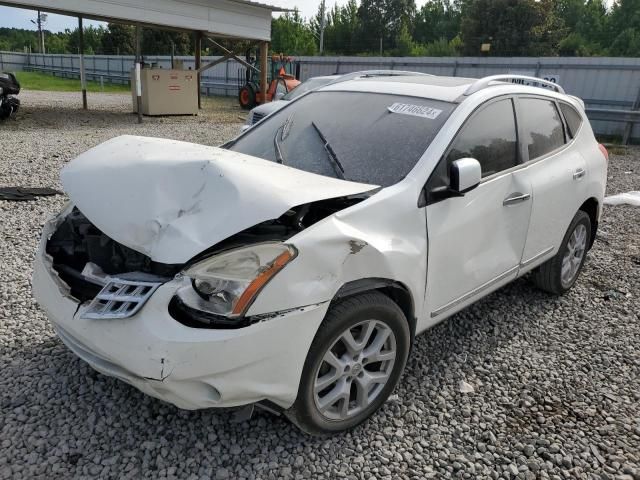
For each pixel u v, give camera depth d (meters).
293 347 2.43
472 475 2.71
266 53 19.73
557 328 4.29
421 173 3.11
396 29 66.88
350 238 2.60
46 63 48.22
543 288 4.74
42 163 9.12
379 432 2.96
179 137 13.48
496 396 3.36
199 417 2.95
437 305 3.26
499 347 3.95
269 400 2.48
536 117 4.15
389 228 2.85
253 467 2.64
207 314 2.30
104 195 2.69
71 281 2.76
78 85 35.41
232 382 2.32
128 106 20.98
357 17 68.19
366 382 2.86
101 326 2.40
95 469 2.57
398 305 3.03
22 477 2.50
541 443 2.95
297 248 2.44
